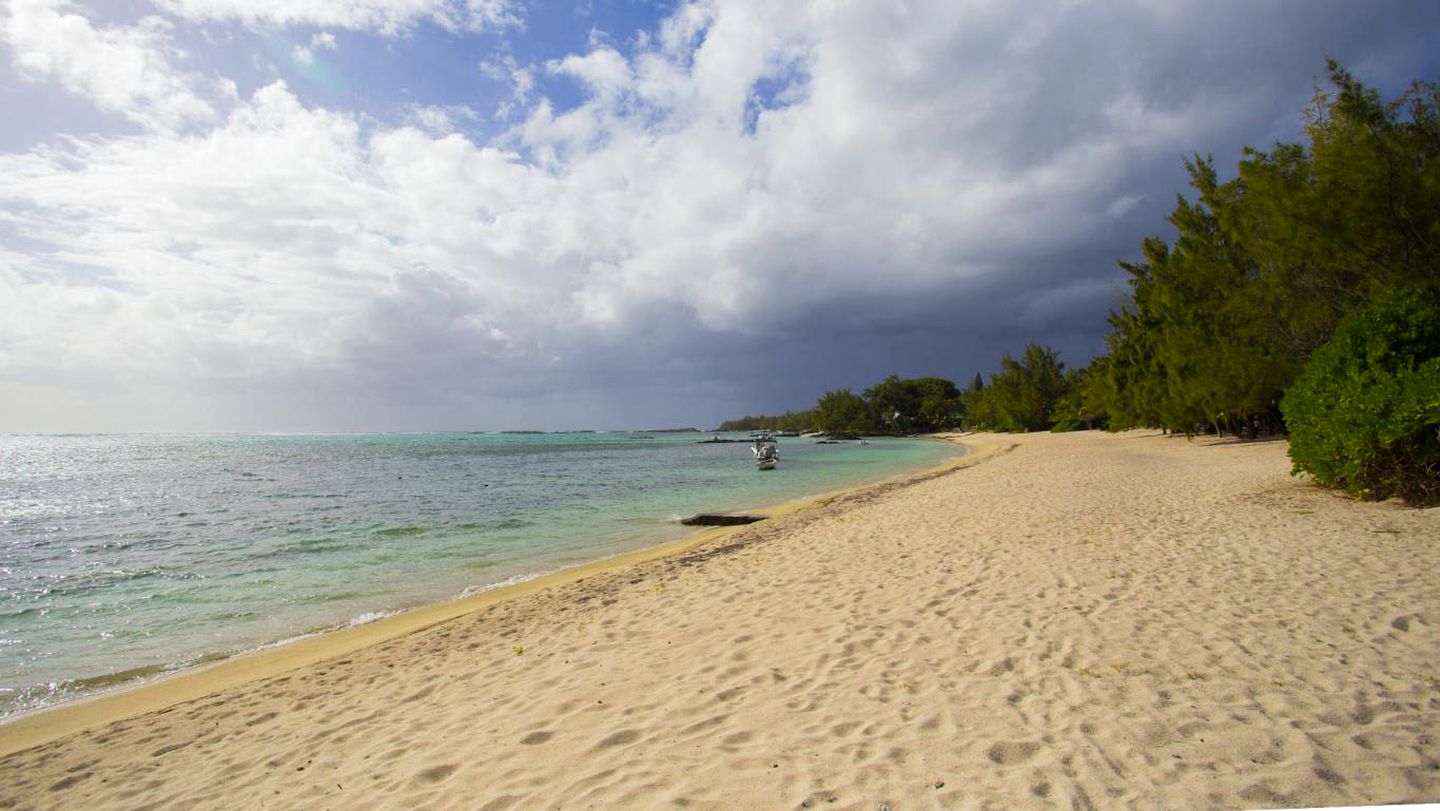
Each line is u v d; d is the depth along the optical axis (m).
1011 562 8.70
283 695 6.50
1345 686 4.20
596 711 4.96
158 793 4.55
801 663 5.56
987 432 107.00
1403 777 3.19
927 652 5.53
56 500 30.09
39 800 4.63
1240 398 27.03
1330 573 6.72
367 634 9.04
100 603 11.51
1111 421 54.00
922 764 3.70
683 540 16.09
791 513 19.02
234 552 16.33
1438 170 13.35
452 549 16.12
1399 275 14.23
